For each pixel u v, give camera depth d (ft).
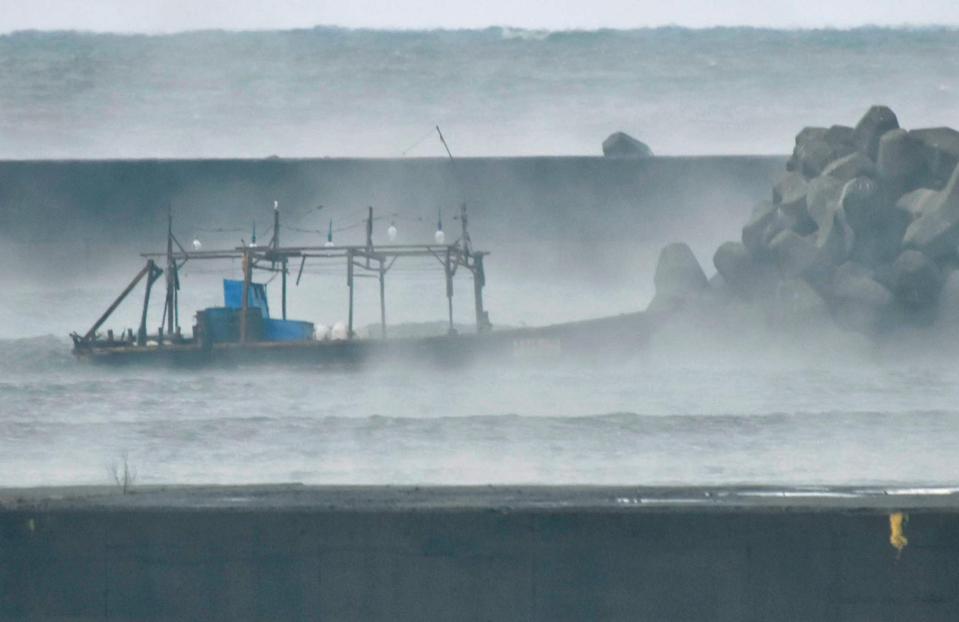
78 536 205.36
